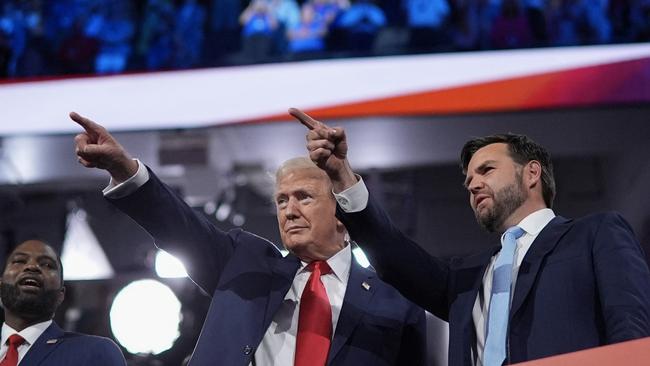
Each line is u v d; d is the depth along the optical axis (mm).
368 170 7293
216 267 2850
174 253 2768
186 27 7633
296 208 2883
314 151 2498
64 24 7750
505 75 6762
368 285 2867
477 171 2746
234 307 2723
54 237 7379
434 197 7219
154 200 2645
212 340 2662
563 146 7113
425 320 2902
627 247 2383
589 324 2355
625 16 6895
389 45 7168
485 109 6711
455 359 2525
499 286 2482
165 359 4719
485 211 2703
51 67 7594
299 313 2744
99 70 7582
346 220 2641
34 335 3457
